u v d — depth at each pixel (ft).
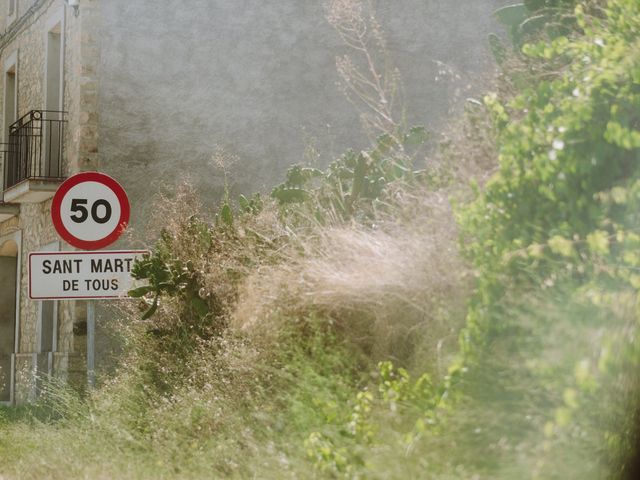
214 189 93.30
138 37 92.79
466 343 27.81
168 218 58.59
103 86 91.56
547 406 25.35
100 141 90.94
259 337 39.68
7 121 120.06
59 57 102.42
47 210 100.37
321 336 36.50
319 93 96.94
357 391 33.50
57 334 92.02
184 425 40.16
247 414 37.93
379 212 41.16
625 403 23.89
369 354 35.73
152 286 50.75
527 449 24.48
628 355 22.82
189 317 50.75
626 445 24.20
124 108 91.81
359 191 45.78
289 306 38.34
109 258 55.36
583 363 21.71
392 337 34.50
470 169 34.40
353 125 97.30
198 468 36.45
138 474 36.86
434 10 100.27
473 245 29.89
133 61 92.53
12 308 122.42
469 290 30.81
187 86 93.76
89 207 55.57
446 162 36.19
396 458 27.30
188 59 94.07
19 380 105.29
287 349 37.88
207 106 94.07
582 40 35.53
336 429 31.30
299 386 35.35
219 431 38.73
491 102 33.60
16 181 106.83
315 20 97.55
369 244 36.76
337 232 39.17
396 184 41.29
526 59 40.09
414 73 99.30
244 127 94.89
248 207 52.13
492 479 25.17
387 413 30.09
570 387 23.24
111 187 55.67
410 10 100.12
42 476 40.60
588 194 28.58
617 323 23.44
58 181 93.66
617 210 28.09
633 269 25.89
